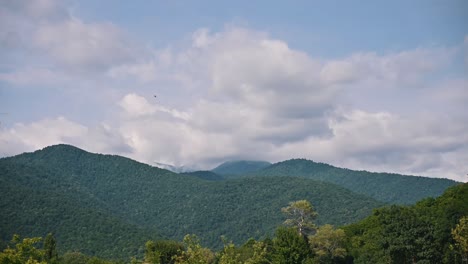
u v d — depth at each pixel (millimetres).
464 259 84000
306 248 92688
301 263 90625
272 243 101625
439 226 88000
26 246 35656
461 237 78250
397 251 85688
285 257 91500
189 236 40125
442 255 85688
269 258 93500
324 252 96375
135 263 57938
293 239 93250
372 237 99250
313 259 89812
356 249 100938
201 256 39438
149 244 93750
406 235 85562
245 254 90000
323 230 100812
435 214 98062
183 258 39875
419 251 85000
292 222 107062
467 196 106312
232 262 41219
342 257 99750
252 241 107000
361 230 113938
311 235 103875
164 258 89625
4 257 34281
